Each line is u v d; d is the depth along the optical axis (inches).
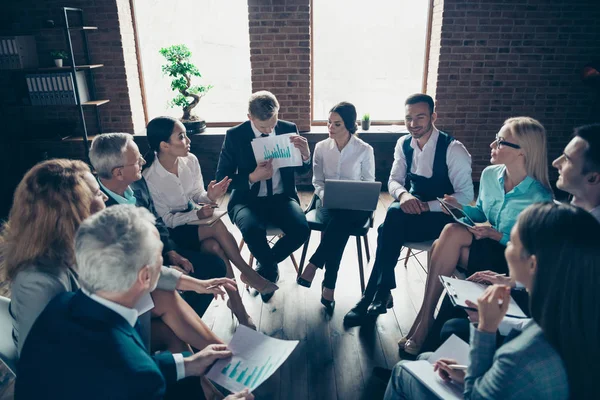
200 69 197.3
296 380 82.4
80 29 170.6
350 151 111.2
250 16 176.9
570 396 39.1
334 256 101.1
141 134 191.3
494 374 42.5
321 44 191.3
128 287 43.3
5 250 53.4
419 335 86.2
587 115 185.8
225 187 97.0
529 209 42.3
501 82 182.2
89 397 39.3
